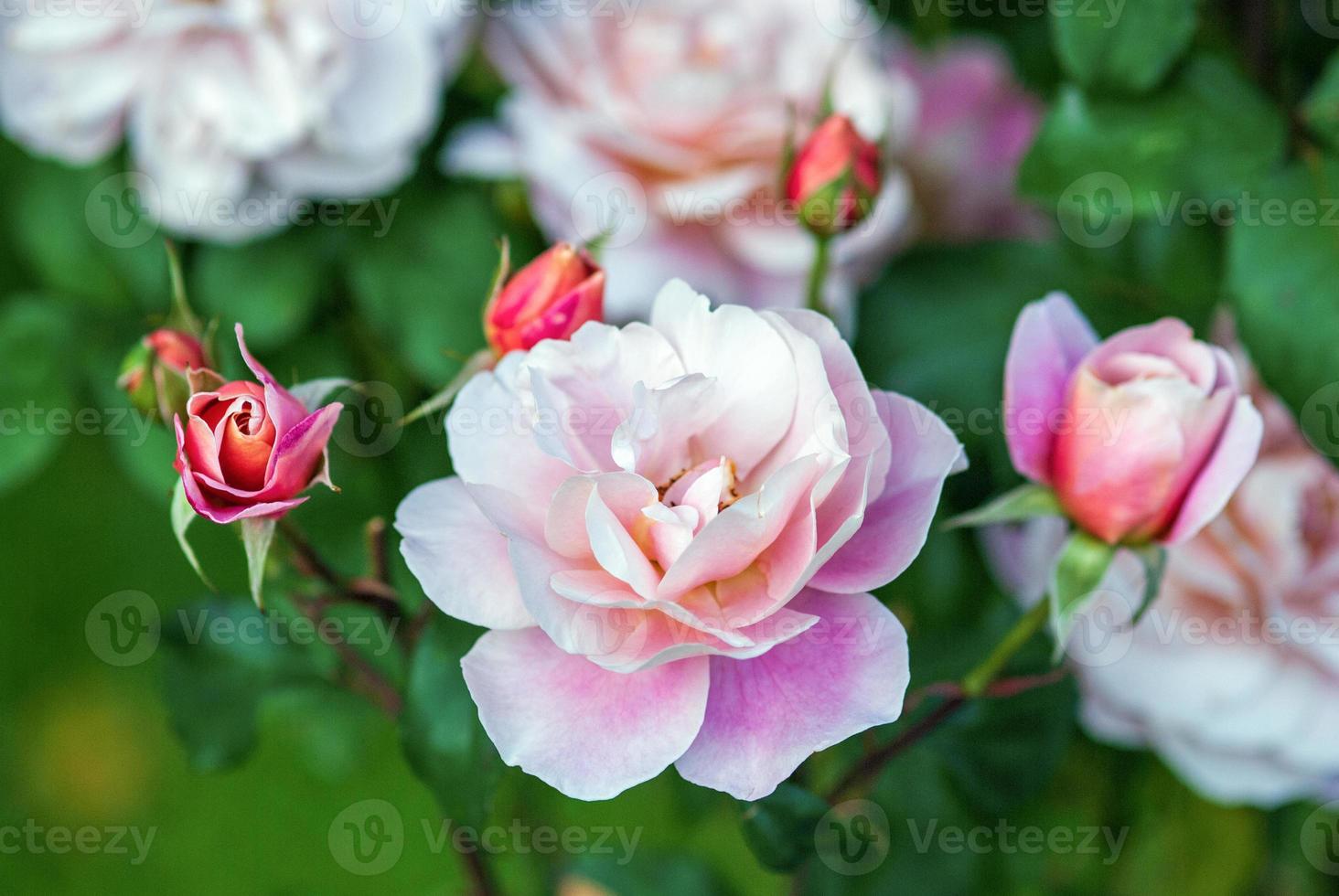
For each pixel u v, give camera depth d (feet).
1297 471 2.00
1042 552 1.98
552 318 1.69
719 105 2.08
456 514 1.64
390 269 2.10
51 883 3.87
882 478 1.63
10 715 4.13
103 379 2.14
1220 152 1.88
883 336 2.07
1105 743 2.17
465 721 1.71
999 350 2.04
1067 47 1.88
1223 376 1.71
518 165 2.07
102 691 4.20
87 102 2.08
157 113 2.08
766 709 1.61
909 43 2.21
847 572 1.64
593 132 2.08
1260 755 2.04
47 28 2.06
